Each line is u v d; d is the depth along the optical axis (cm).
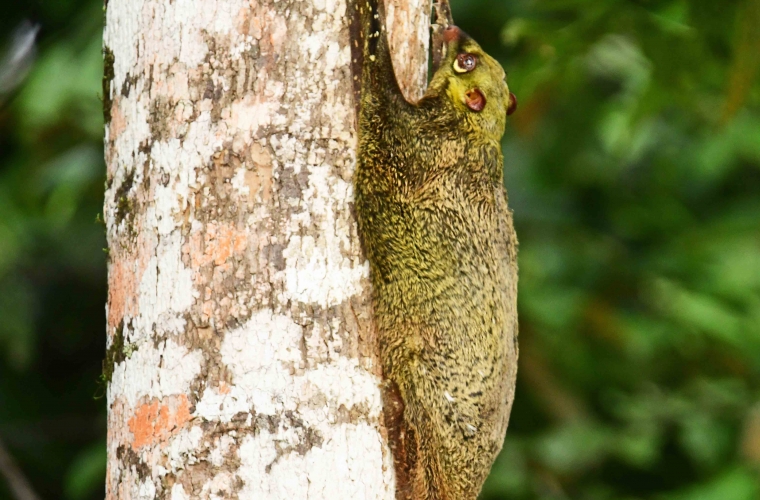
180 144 655
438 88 848
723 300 1816
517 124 1559
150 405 640
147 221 661
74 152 1753
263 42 664
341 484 634
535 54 1254
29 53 1819
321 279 657
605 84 1953
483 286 797
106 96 717
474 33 1827
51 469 1867
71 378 2005
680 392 1756
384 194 745
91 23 1623
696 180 2073
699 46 1202
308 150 664
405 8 794
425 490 752
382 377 700
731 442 1664
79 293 1964
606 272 1869
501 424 800
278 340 636
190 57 661
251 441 621
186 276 642
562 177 1967
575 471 1708
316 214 662
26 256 1820
